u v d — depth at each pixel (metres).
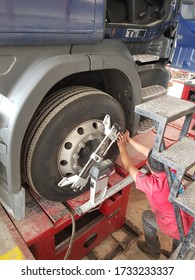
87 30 1.31
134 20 2.11
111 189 1.76
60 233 1.78
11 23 1.03
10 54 1.15
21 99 1.17
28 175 1.42
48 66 1.20
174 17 2.38
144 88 2.49
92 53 1.42
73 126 1.40
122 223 2.17
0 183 1.41
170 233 1.63
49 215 1.51
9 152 1.22
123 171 1.89
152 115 1.27
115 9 2.03
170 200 1.34
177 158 1.27
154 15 2.30
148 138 2.45
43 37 1.16
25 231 1.41
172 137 2.61
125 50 1.72
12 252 1.28
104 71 1.78
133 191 2.65
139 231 2.13
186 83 3.67
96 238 1.94
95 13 1.30
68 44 1.31
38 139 1.31
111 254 1.97
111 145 1.67
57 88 1.78
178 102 1.48
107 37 1.82
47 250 1.55
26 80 1.21
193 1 2.39
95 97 1.45
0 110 1.25
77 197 1.69
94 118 1.51
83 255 1.92
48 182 1.45
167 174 1.32
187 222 1.56
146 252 1.99
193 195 1.35
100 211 1.89
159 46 2.49
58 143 1.38
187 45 2.57
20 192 1.37
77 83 1.87
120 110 1.69
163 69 2.60
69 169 1.50
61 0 1.14
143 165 2.10
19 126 1.19
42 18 1.11
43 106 1.35
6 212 1.53
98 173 1.41
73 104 1.35
